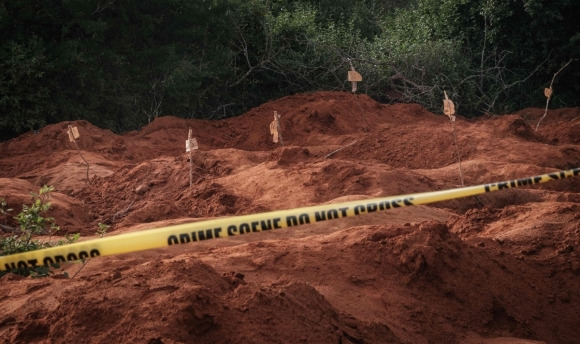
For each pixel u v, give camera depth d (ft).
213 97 93.09
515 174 49.08
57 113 81.51
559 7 93.61
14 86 77.05
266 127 76.02
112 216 45.50
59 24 81.30
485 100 95.81
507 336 22.94
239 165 53.72
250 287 18.08
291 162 48.80
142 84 86.58
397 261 23.99
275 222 15.74
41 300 19.25
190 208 43.70
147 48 88.58
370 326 19.93
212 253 25.80
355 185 41.55
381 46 94.32
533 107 94.99
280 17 94.63
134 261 26.30
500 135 62.23
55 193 45.96
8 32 79.41
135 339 15.56
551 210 30.66
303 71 93.20
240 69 94.38
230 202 43.50
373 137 62.13
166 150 70.33
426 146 58.34
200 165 53.72
